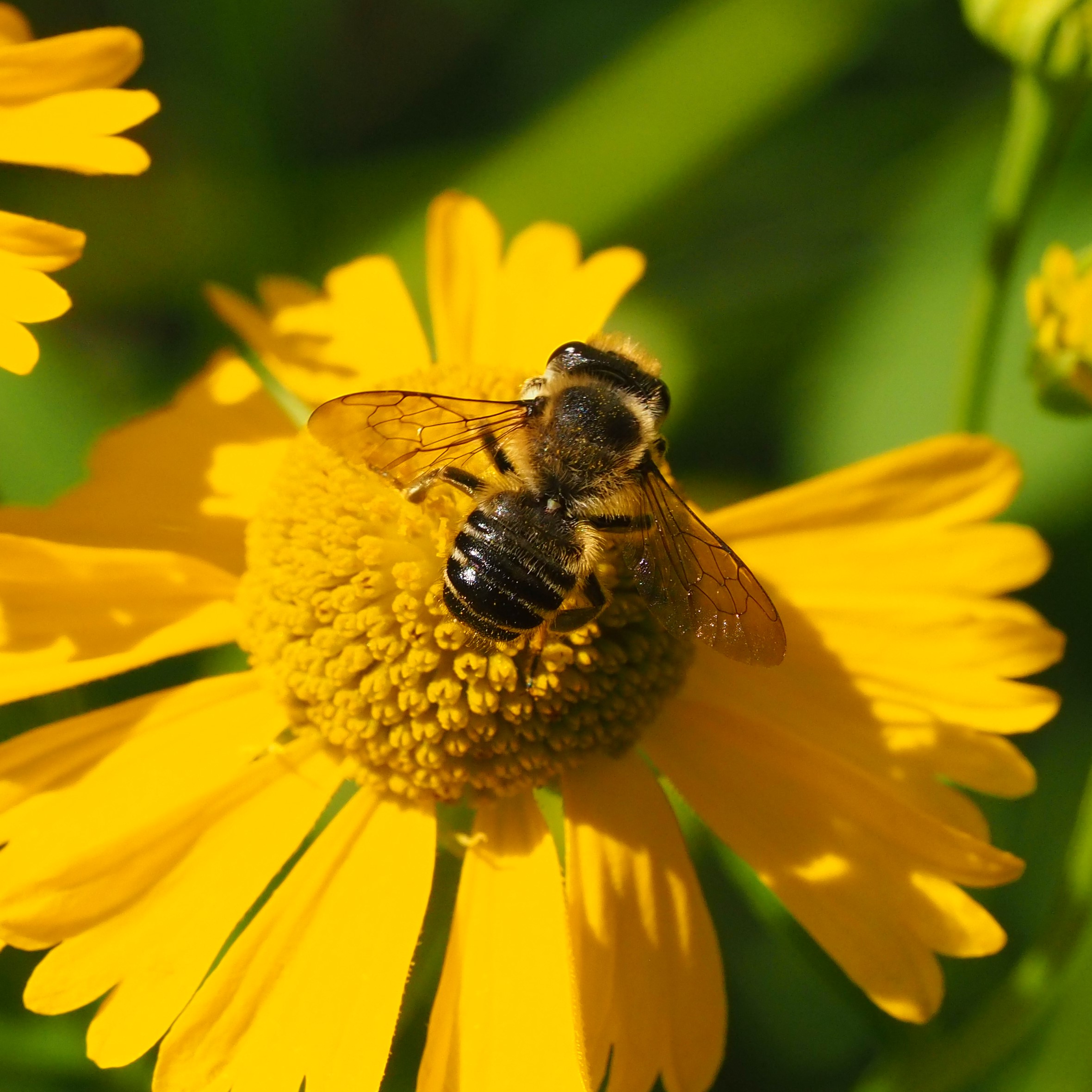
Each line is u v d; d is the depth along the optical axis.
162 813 0.20
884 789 0.20
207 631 0.20
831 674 0.20
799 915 0.20
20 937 0.19
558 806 0.20
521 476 0.20
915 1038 0.20
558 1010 0.19
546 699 0.20
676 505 0.20
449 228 0.21
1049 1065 0.21
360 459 0.20
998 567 0.20
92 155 0.20
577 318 0.21
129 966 0.19
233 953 0.19
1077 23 0.21
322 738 0.20
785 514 0.20
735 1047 0.22
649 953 0.20
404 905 0.20
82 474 0.22
